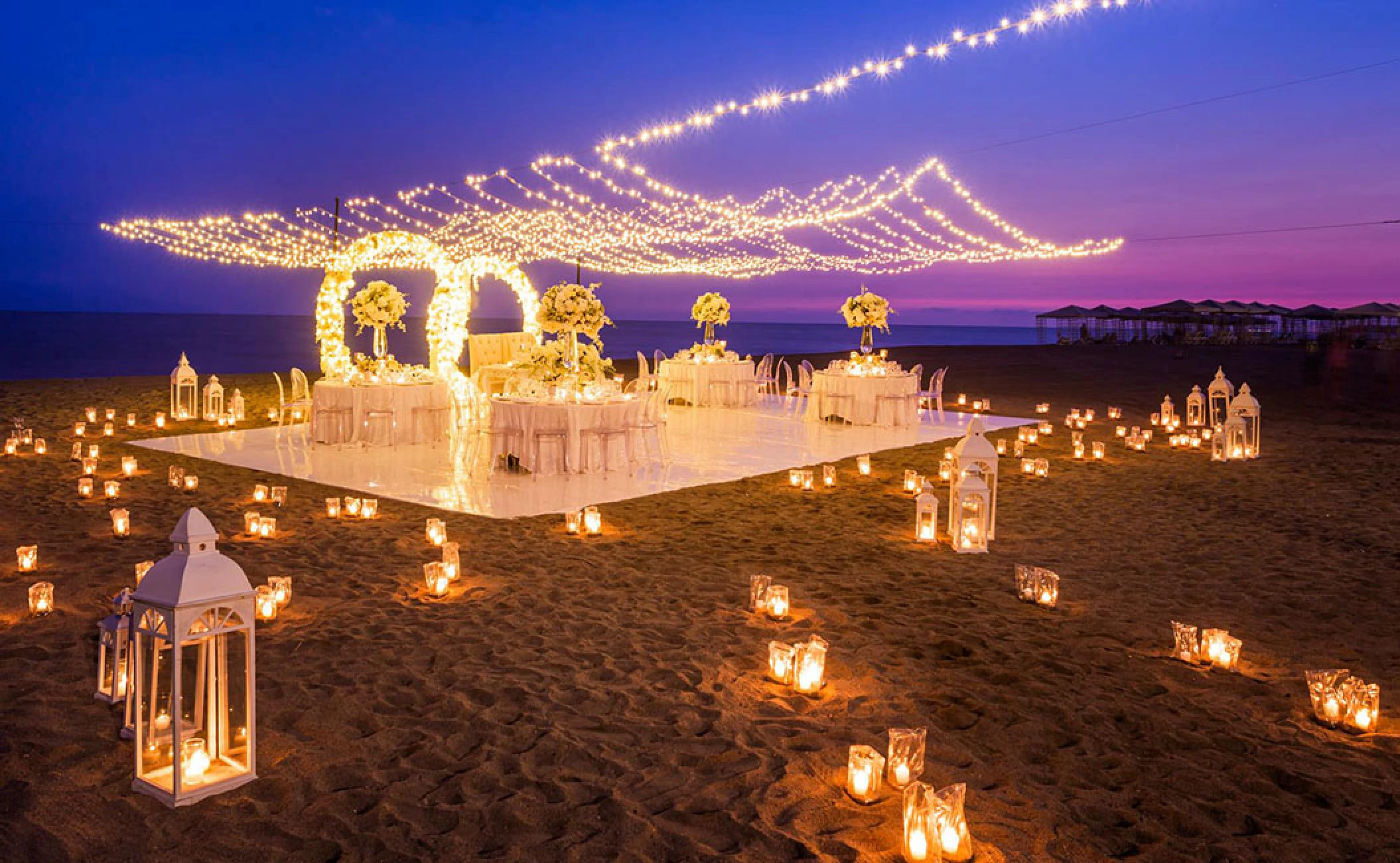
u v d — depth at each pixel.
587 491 7.27
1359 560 5.45
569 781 2.70
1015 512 6.78
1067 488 7.75
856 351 12.59
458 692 3.35
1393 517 6.65
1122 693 3.45
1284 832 2.49
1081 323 34.75
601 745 2.94
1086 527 6.29
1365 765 2.89
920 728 3.05
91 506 6.41
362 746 2.90
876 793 2.61
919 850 2.28
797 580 4.93
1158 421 11.82
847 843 2.40
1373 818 2.56
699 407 13.72
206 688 2.85
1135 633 4.13
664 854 2.33
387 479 7.64
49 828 2.37
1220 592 4.79
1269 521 6.50
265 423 11.32
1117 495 7.44
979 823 2.51
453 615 4.21
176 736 2.46
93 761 2.74
